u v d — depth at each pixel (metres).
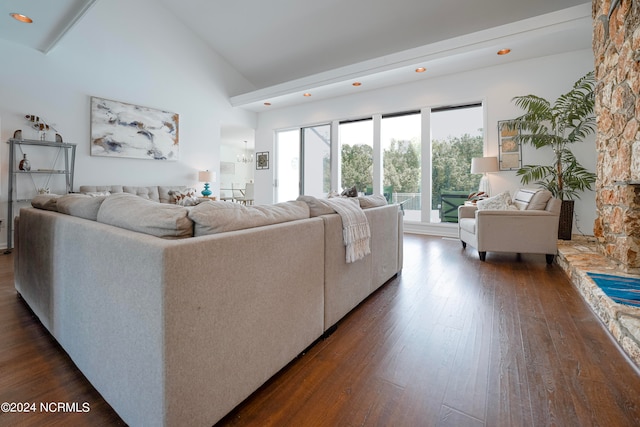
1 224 3.86
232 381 1.09
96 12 4.57
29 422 1.06
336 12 4.49
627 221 2.22
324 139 6.31
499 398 1.17
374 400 1.17
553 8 3.77
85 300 1.23
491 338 1.64
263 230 1.21
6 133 3.88
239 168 10.99
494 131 4.46
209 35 5.78
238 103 6.37
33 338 1.65
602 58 2.71
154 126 5.25
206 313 0.98
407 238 4.76
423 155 5.11
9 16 3.29
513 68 4.30
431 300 2.20
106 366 1.11
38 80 4.09
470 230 3.69
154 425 0.91
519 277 2.72
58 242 1.45
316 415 1.10
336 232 1.73
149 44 5.18
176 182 5.64
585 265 2.48
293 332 1.40
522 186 4.30
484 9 3.96
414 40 4.70
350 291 1.91
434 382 1.28
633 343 1.41
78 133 4.45
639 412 1.09
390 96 5.36
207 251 0.97
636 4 2.07
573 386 1.24
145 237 0.97
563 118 3.84
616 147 2.42
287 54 5.71
